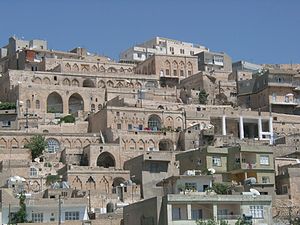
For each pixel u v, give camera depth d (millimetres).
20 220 111125
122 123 176500
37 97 193375
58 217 113812
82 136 169125
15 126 181250
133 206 106688
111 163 159750
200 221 95500
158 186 140875
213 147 130125
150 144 169875
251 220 99875
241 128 186625
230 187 114125
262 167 128625
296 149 161875
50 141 166250
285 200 126375
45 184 143125
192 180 114312
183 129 178250
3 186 135000
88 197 130500
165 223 97812
